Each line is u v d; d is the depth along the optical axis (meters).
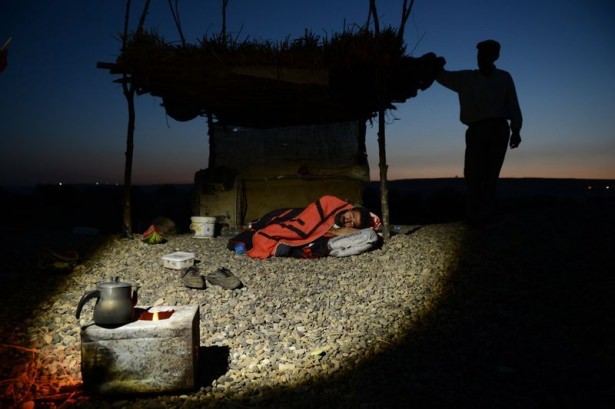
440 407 3.19
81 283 5.86
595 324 4.31
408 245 7.17
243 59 7.11
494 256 6.34
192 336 3.43
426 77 7.34
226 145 10.23
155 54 7.04
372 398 3.33
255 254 7.02
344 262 6.64
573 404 3.15
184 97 8.86
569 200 12.80
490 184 7.46
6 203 13.84
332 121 10.34
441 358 3.89
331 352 4.10
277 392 3.46
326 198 7.57
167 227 9.52
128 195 8.23
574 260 5.91
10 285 5.73
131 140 8.10
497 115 7.09
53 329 4.56
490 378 3.53
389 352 4.07
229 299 5.36
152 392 3.38
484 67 7.11
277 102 9.04
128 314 3.38
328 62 7.12
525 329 4.34
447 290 5.44
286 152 10.10
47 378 3.70
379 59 7.00
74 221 12.48
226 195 9.84
